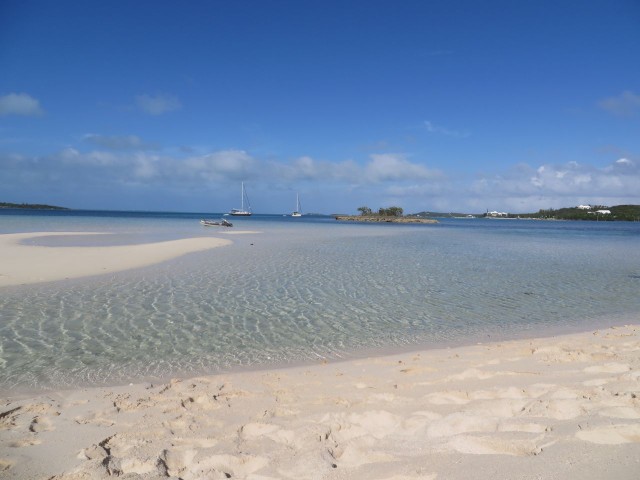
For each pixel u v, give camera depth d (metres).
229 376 6.52
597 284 15.67
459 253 26.86
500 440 3.87
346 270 18.19
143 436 4.36
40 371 6.80
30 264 16.50
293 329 9.49
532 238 46.75
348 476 3.45
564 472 3.30
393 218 148.62
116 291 12.60
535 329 9.71
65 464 3.84
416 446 3.89
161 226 57.16
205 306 11.28
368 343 8.61
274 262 20.19
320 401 5.21
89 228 45.88
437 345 8.47
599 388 5.16
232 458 3.83
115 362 7.29
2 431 4.52
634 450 3.57
